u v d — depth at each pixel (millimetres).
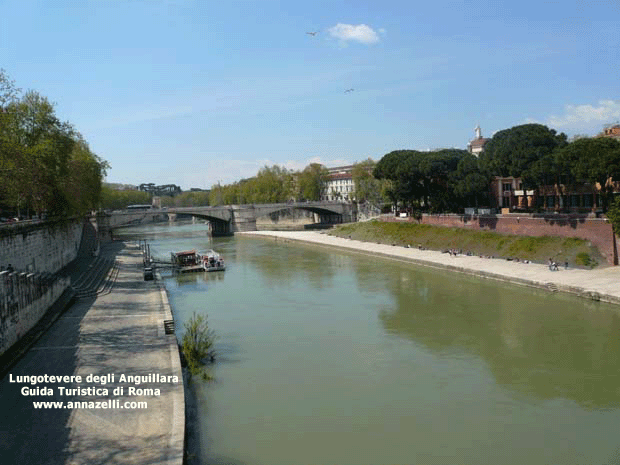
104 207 177750
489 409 32688
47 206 71812
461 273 79562
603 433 29438
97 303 53906
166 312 48562
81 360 34719
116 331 42062
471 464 26594
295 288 72875
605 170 71250
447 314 55344
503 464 26562
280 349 44969
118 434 24500
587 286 60375
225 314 58375
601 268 70188
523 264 79062
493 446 28312
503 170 95062
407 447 28312
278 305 62281
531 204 109062
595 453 27406
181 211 164375
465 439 29109
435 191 118125
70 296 54062
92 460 22172
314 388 36312
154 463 21828
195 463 26625
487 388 35844
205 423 31188
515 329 48969
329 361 41719
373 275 81688
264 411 32750
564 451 27688
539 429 30078
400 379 37719
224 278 83562
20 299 38344
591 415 31609
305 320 54688
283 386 36719
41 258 64250
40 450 23047
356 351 44094
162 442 23672
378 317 55094
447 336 47625
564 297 60281
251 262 101750
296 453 27719
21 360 34812
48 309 47156
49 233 69062
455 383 36812
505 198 114375
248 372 39469
